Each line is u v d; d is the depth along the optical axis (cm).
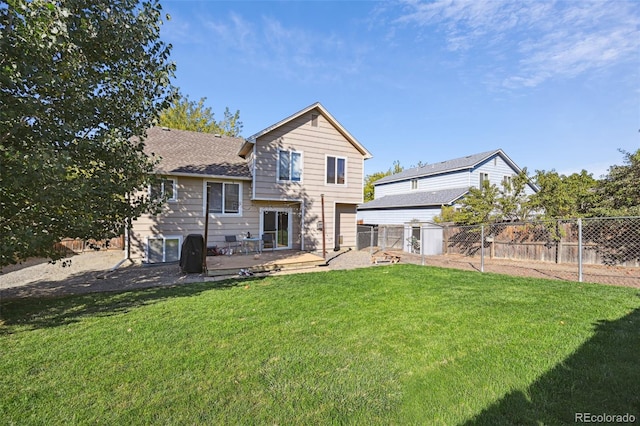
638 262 1049
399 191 2561
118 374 308
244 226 1333
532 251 1310
